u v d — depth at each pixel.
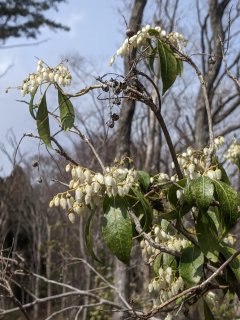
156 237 2.68
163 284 2.70
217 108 9.49
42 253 15.91
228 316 5.68
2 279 4.14
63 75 2.55
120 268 7.36
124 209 2.30
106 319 9.14
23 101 2.58
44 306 13.23
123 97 2.39
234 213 2.27
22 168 16.28
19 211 16.62
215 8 9.06
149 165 11.70
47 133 2.54
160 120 2.48
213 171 2.37
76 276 12.34
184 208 2.40
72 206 2.42
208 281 2.34
